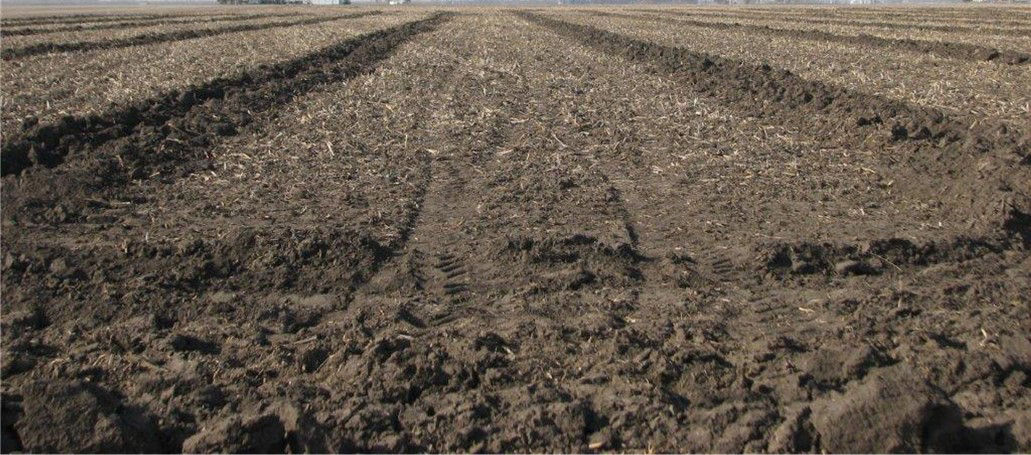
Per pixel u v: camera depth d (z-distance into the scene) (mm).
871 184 8148
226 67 16266
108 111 10680
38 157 8477
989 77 15367
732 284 5719
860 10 67312
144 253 6121
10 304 5332
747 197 7754
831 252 6125
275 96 13086
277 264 5965
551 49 23547
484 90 14133
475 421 4047
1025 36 27266
